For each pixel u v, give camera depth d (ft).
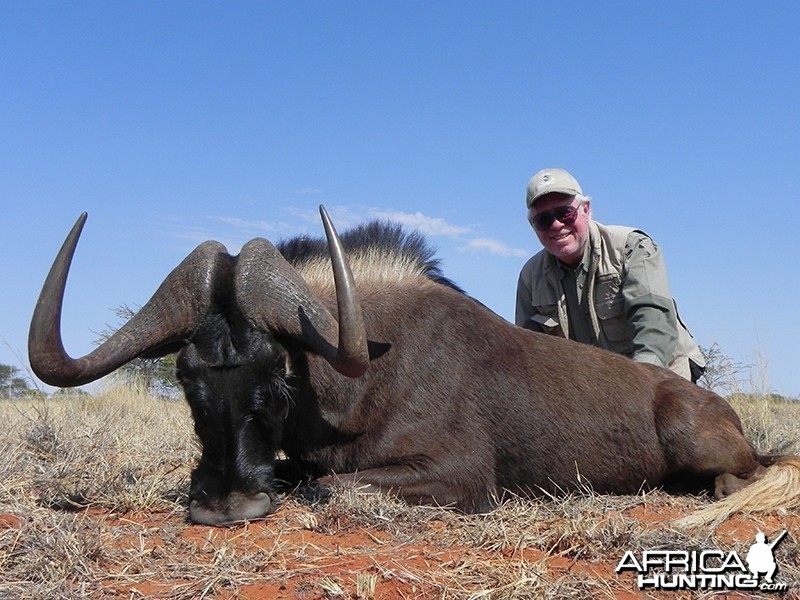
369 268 6.74
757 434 9.00
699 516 5.63
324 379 6.05
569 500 6.08
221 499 5.14
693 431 6.56
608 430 6.61
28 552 4.31
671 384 6.91
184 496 5.82
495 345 6.65
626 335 8.15
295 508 5.43
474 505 6.18
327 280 6.57
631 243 7.95
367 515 5.26
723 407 6.80
